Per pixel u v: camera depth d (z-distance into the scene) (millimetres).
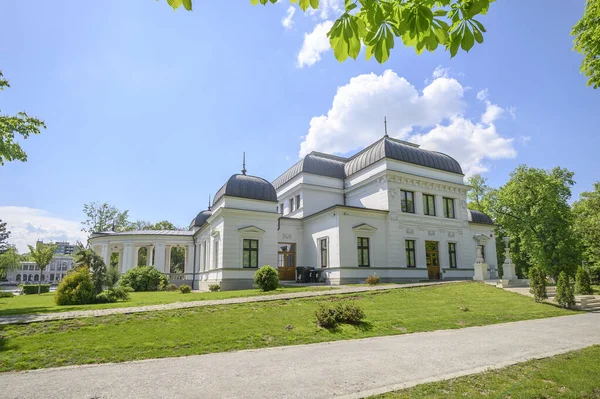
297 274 27984
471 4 3252
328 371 7367
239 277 23953
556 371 7008
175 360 8398
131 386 6477
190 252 36906
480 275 25453
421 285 21156
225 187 25375
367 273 26156
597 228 38188
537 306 18047
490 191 47781
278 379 6828
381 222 27781
